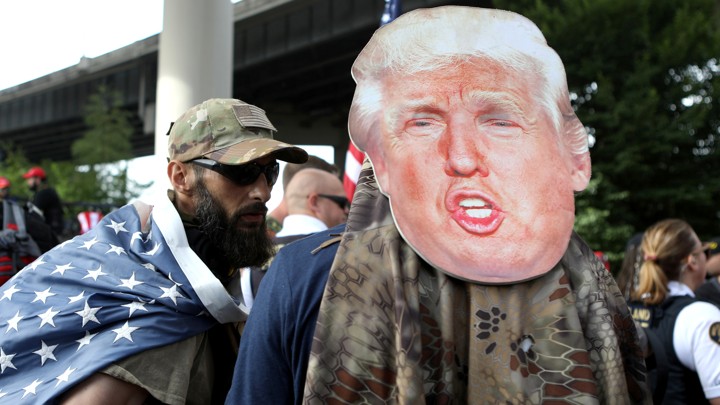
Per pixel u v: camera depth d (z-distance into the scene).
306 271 1.27
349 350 1.17
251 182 1.87
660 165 14.81
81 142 29.83
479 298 1.21
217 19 7.43
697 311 2.58
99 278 1.75
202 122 1.90
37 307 1.71
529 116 1.31
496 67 1.32
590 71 14.47
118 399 1.63
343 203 3.27
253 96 29.47
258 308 1.30
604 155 14.50
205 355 1.83
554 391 1.16
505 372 1.17
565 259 1.29
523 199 1.27
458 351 1.20
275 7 22.33
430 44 1.32
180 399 1.67
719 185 14.60
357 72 1.32
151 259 1.79
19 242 4.16
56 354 1.67
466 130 1.29
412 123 1.29
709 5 15.10
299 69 24.95
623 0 14.21
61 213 8.03
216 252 1.90
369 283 1.21
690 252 2.75
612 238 13.54
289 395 1.27
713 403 2.52
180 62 7.32
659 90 14.87
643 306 2.76
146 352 1.67
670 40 14.62
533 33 1.35
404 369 1.13
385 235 1.25
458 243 1.23
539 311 1.21
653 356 2.72
